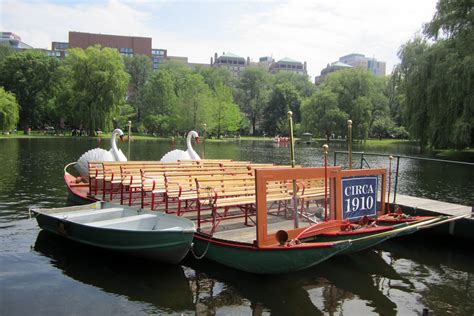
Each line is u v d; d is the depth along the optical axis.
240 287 7.61
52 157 29.22
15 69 68.94
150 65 100.44
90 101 60.34
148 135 77.31
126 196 13.40
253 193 9.93
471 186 21.05
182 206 11.80
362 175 9.62
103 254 9.07
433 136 32.06
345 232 8.52
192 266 8.46
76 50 67.81
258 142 71.12
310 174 8.41
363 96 63.50
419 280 8.31
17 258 8.72
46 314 6.35
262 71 107.50
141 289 7.41
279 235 7.56
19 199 14.63
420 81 33.28
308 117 66.06
